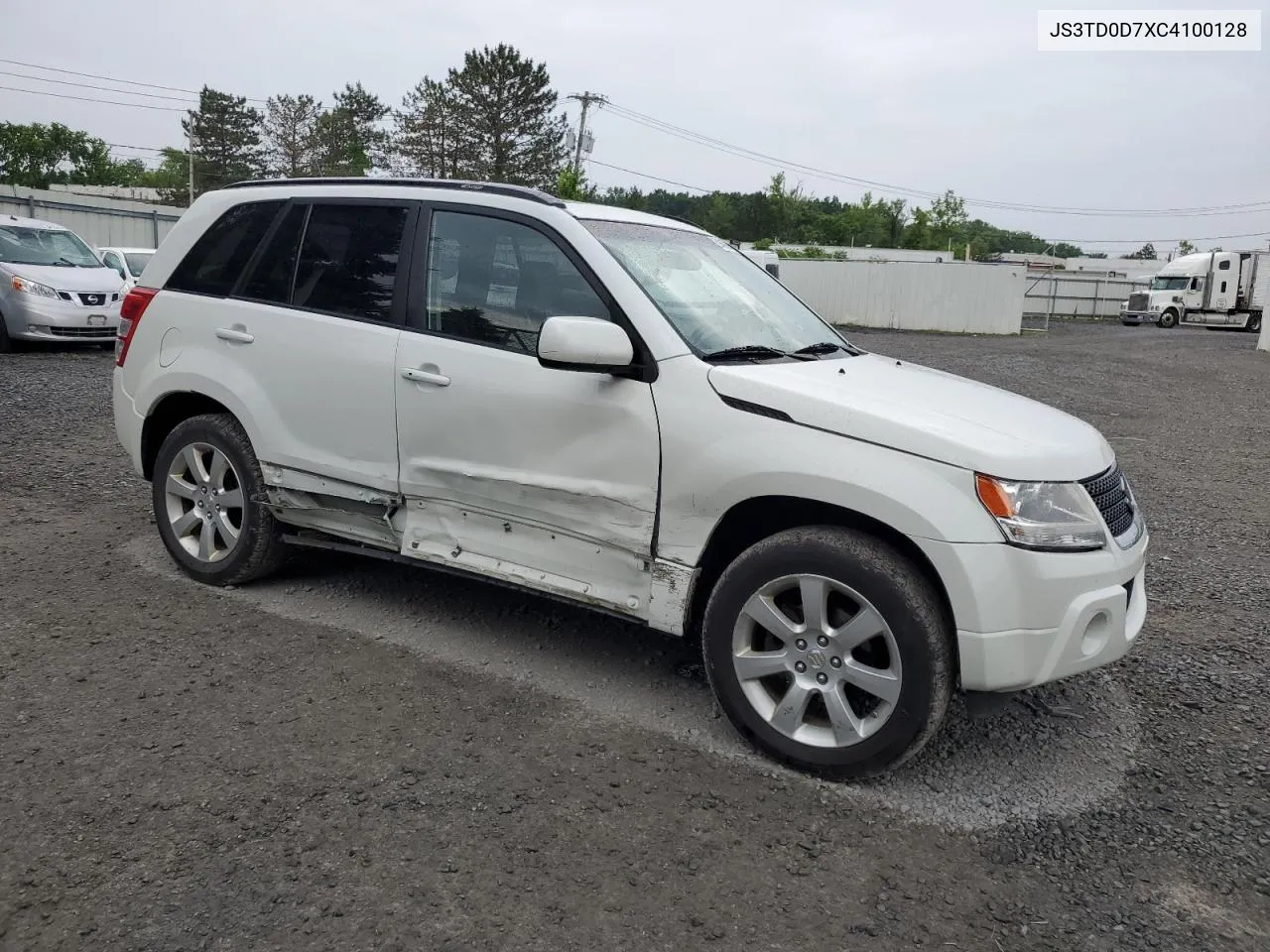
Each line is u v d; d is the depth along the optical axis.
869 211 94.44
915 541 3.10
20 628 4.25
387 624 4.50
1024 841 3.04
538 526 3.84
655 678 4.07
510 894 2.64
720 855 2.88
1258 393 16.47
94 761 3.20
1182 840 3.08
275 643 4.23
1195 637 4.86
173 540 4.91
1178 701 4.11
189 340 4.77
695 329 3.71
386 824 2.93
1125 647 3.36
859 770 3.24
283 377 4.43
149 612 4.50
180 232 4.96
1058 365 20.08
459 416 3.92
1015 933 2.61
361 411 4.21
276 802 3.01
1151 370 19.92
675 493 3.47
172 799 3.00
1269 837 3.12
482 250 4.02
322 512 4.44
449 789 3.14
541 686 3.94
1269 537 6.86
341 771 3.22
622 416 3.56
